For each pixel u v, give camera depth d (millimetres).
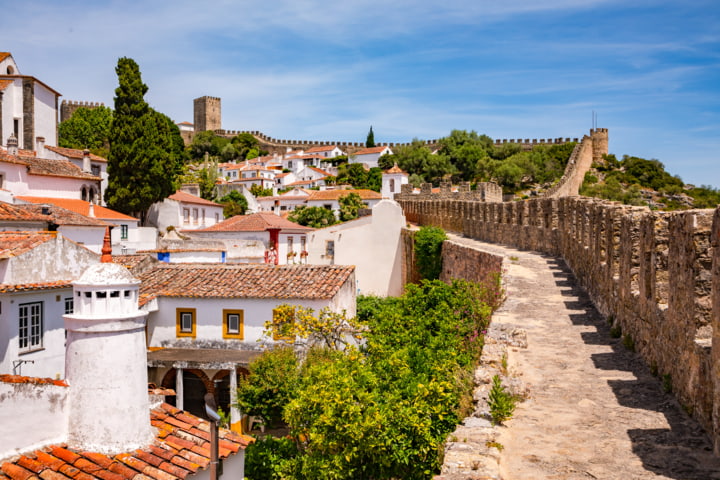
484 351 15461
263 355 23547
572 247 28297
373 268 54125
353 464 12531
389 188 108250
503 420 11469
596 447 10328
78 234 36594
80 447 13242
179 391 26297
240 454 15617
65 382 13609
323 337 24047
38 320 22359
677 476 9227
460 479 8672
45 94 71062
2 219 29250
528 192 123188
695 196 102750
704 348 10844
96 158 66062
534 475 9367
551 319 19625
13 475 11953
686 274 11945
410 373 15094
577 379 13930
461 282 22188
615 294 18547
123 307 13875
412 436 12062
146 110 62625
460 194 89250
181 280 30266
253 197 96562
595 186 107938
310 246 55000
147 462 13312
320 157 157125
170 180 64375
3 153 48906
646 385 13359
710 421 10547
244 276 30297
